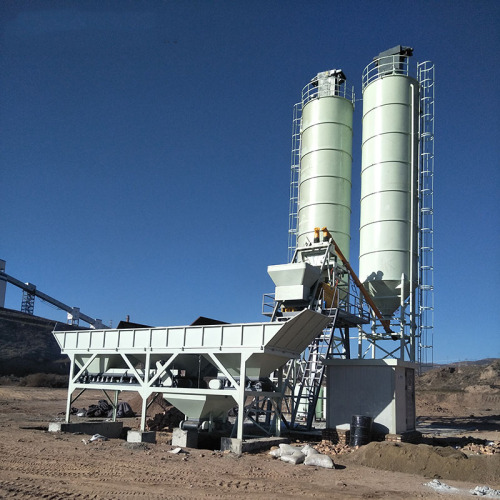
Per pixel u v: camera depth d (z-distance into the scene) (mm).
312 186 38469
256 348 20688
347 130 39500
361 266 36031
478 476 15836
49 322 114312
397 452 17484
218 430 23250
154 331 23781
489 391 69125
